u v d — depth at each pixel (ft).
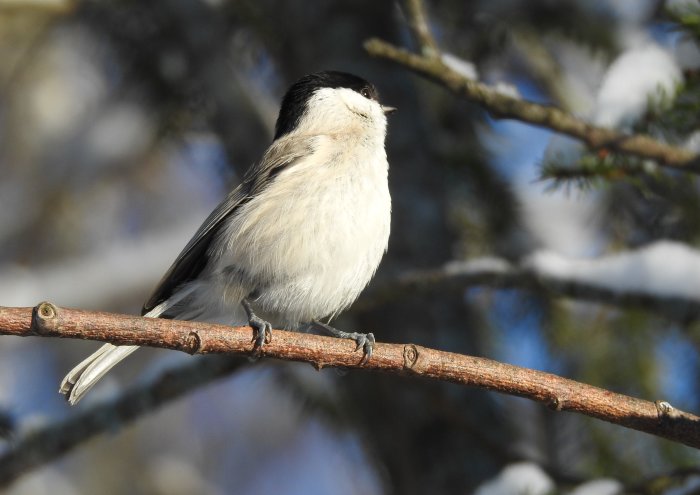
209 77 36.45
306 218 25.79
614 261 28.09
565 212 41.37
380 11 36.32
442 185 35.37
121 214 53.36
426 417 32.30
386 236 26.99
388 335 33.55
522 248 36.32
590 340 34.12
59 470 49.03
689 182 27.22
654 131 23.97
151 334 18.89
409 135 34.91
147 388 28.50
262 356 19.79
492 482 27.22
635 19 36.60
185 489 51.72
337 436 35.94
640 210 33.88
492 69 37.45
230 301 26.55
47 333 18.15
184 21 36.68
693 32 22.62
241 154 36.19
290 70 37.09
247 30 37.76
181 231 50.39
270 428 55.57
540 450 34.47
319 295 26.30
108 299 48.11
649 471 31.30
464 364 19.99
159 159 51.88
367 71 35.37
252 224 26.04
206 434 54.85
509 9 37.04
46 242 51.34
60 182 51.44
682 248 28.35
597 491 25.49
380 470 34.09
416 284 28.81
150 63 38.19
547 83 40.60
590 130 23.18
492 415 32.78
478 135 37.60
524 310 35.17
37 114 51.78
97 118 51.83
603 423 32.17
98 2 37.50
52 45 49.67
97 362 21.27
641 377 33.12
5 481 28.14
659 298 27.35
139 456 51.93
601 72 37.42
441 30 37.29
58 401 48.83
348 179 26.35
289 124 29.71
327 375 35.14
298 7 36.52
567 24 37.35
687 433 19.40
